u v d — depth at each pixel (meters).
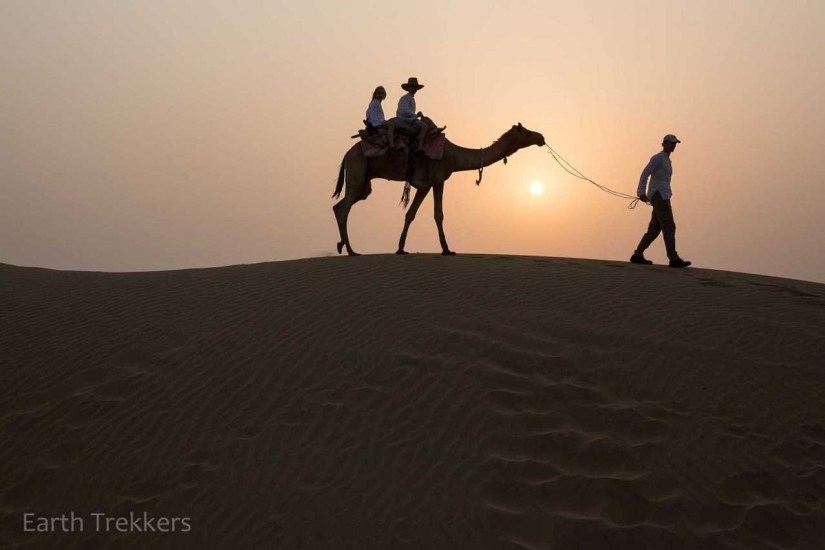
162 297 12.32
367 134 15.30
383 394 8.49
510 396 8.30
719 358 9.35
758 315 11.00
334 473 7.28
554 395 8.34
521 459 7.27
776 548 6.17
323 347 9.66
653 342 9.72
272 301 11.54
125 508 7.17
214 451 7.80
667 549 6.15
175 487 7.34
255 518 6.81
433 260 14.00
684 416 8.02
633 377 8.80
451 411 8.09
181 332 10.58
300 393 8.66
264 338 10.07
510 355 9.18
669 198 15.10
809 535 6.32
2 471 7.93
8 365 10.00
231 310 11.30
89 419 8.63
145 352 10.04
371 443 7.68
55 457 8.04
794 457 7.38
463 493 6.86
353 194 15.55
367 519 6.64
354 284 12.07
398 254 15.27
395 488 7.00
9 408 9.07
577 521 6.44
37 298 12.71
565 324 10.15
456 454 7.42
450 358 9.15
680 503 6.65
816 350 9.72
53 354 10.21
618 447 7.40
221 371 9.31
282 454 7.64
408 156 15.18
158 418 8.48
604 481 6.88
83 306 12.12
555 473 7.05
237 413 8.42
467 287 11.80
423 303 10.95
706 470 7.12
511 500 6.77
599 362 9.12
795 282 14.55
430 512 6.66
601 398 8.33
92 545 6.81
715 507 6.62
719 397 8.45
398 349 9.46
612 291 11.89
